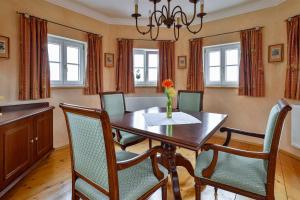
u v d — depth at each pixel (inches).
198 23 149.1
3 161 67.2
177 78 159.6
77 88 130.2
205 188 75.9
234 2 121.7
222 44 138.4
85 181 48.4
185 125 67.0
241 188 49.5
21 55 98.3
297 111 98.6
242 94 128.6
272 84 118.2
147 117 80.4
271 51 116.4
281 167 94.7
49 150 103.5
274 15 115.6
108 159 39.9
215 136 145.8
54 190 75.3
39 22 104.7
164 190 56.1
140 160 46.5
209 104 147.6
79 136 46.0
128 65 152.8
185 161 81.7
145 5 126.3
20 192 73.7
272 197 46.9
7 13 93.1
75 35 126.9
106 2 122.0
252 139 129.5
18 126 76.1
